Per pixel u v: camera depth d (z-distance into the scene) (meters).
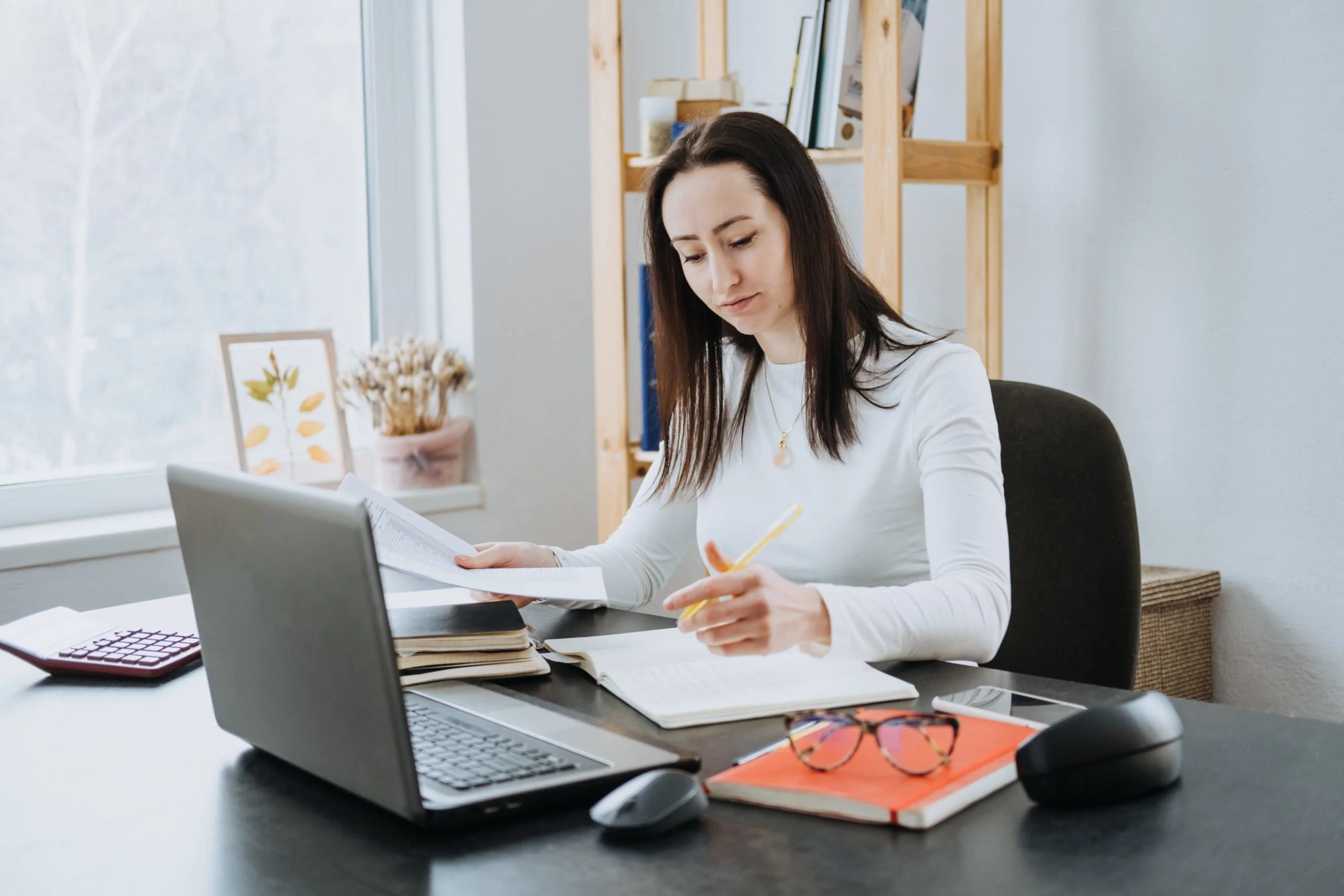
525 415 2.61
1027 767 0.77
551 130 2.61
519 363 2.60
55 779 0.90
